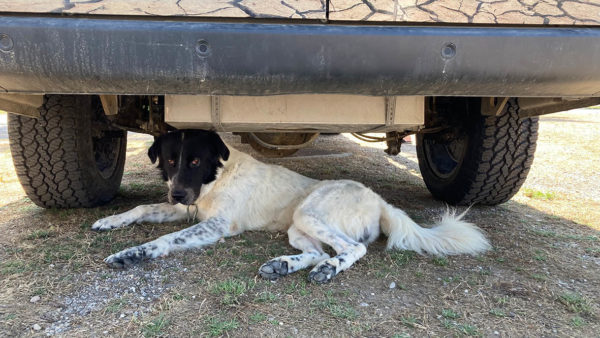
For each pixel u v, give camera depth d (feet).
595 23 5.96
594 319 6.55
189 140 9.77
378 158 22.15
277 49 5.61
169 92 5.97
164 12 5.59
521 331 6.15
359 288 7.35
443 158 13.99
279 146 11.96
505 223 11.41
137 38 5.48
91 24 5.45
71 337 5.68
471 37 5.71
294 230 9.53
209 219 10.02
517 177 11.79
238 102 7.84
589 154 23.84
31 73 5.59
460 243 9.08
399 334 5.95
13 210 11.73
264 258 8.63
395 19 5.77
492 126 11.14
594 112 54.29
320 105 7.97
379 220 9.94
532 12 5.88
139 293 6.93
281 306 6.61
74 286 7.09
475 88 6.06
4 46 5.41
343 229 9.47
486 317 6.51
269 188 10.81
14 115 9.89
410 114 8.20
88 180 11.08
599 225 11.48
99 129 11.77
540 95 6.31
